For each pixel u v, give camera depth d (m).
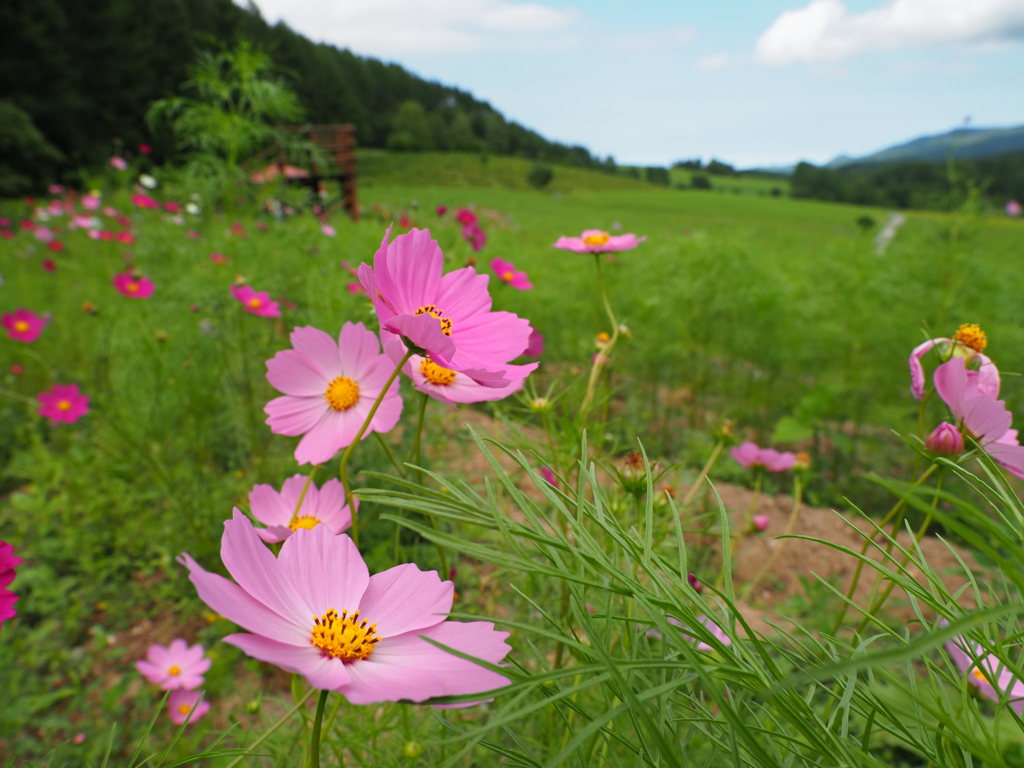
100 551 2.71
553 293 4.71
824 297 4.57
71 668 2.24
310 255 3.48
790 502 3.42
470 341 0.77
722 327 4.77
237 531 0.54
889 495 3.53
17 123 18.22
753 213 45.34
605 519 0.51
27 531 2.88
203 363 3.08
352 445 0.73
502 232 7.84
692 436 3.50
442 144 74.75
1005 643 0.47
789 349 4.39
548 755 0.85
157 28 28.59
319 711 0.48
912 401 3.97
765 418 4.40
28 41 22.81
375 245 3.78
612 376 4.52
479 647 0.53
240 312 2.96
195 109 4.02
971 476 0.51
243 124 4.11
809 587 2.16
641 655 0.67
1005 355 3.81
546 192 57.06
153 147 24.36
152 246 4.63
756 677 0.43
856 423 4.04
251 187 4.40
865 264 4.82
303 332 1.07
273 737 1.18
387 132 68.88
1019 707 0.65
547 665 0.54
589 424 1.40
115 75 25.31
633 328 4.51
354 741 1.06
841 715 0.56
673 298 4.63
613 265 5.12
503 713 0.38
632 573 0.55
